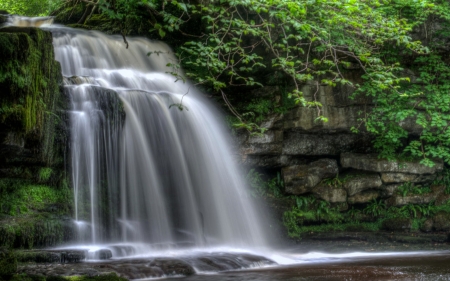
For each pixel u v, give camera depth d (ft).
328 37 45.80
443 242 48.88
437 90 51.19
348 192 51.37
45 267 25.02
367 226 51.62
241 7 49.65
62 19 59.21
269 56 49.75
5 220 31.17
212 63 41.88
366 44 48.62
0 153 29.86
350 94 50.80
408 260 36.14
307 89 49.83
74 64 46.09
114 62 49.08
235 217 45.88
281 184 51.78
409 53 51.83
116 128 38.34
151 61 51.13
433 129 52.16
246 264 32.35
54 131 34.06
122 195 38.32
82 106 36.78
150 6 41.57
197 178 43.73
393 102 51.24
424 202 52.06
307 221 50.67
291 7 39.68
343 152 52.65
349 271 29.71
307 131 50.70
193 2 50.16
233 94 50.49
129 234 37.63
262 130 42.27
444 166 54.39
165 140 42.01
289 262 35.60
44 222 32.32
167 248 37.50
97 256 29.96
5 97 28.25
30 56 29.84
